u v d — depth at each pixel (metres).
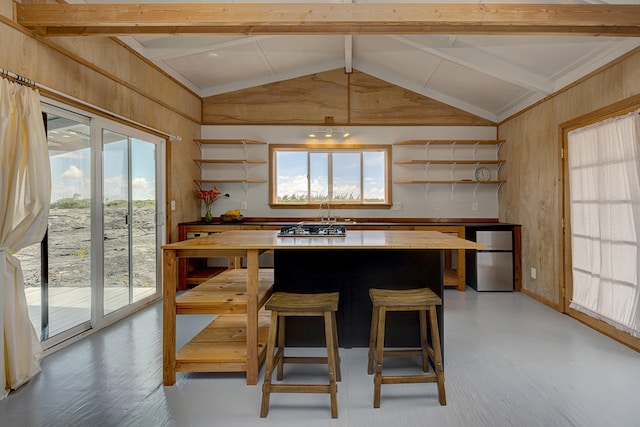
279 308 2.01
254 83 5.42
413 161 5.18
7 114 2.18
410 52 4.46
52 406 2.03
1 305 2.12
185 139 4.92
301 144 5.43
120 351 2.76
